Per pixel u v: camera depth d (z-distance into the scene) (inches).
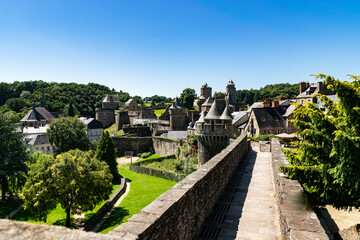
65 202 954.7
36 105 5113.2
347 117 397.1
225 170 538.3
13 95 5738.2
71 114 4717.0
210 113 1072.8
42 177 946.7
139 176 1740.9
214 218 382.0
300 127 462.3
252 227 353.4
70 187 917.8
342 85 378.6
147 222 193.3
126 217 1029.2
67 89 6053.2
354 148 363.3
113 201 1195.3
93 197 975.0
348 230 440.8
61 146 1920.5
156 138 2514.8
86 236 87.0
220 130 1031.6
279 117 2107.5
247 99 6353.3
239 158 786.2
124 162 2226.9
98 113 4296.3
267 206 430.9
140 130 2977.4
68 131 1946.4
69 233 85.4
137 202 1207.6
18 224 81.4
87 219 1039.6
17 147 1254.9
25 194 943.7
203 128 1047.6
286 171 410.3
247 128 2204.7
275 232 338.0
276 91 5940.0
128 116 3811.5
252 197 475.2
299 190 309.3
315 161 461.7
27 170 1261.1
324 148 423.2
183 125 2945.4
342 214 546.6
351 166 375.9
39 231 81.7
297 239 196.9
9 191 1233.4
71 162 960.9
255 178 605.9
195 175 362.9
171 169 1859.0
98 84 7815.0
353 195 396.2
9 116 1269.7
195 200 319.9
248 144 1077.8
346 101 384.2
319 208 497.7
